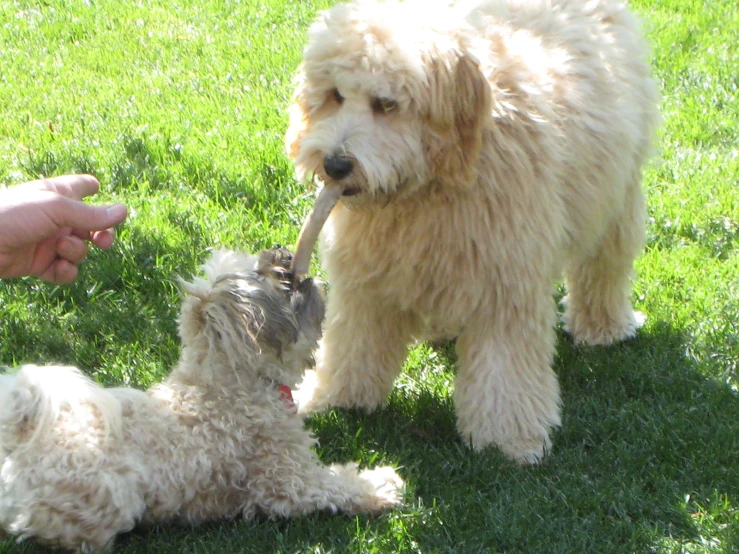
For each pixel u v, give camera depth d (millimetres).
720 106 3527
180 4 4523
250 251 2766
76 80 3594
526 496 2238
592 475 2305
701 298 2705
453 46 2197
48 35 4066
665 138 3271
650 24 3332
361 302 2418
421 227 2271
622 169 2473
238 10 4469
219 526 2178
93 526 2047
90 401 2047
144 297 2645
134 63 3803
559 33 2459
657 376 2518
